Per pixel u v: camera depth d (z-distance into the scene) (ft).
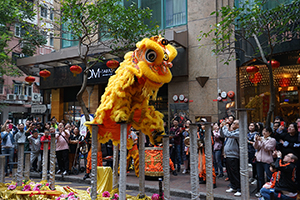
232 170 19.06
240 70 34.94
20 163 17.07
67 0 25.77
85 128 27.96
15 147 30.04
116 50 30.14
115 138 14.08
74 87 51.11
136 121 12.72
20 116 57.57
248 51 31.27
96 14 25.45
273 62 25.44
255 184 21.65
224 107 34.86
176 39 35.81
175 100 38.47
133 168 28.32
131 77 11.58
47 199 14.96
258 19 23.91
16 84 78.07
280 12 23.38
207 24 36.91
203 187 20.81
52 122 40.29
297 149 18.11
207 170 11.17
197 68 37.24
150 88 11.71
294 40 27.14
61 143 26.96
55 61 44.91
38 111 54.54
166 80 11.59
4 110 74.59
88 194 15.97
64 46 49.21
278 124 20.75
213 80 35.91
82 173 28.40
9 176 27.71
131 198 14.49
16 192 15.62
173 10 40.09
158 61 11.22
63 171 27.35
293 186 14.39
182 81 38.47
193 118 37.01
